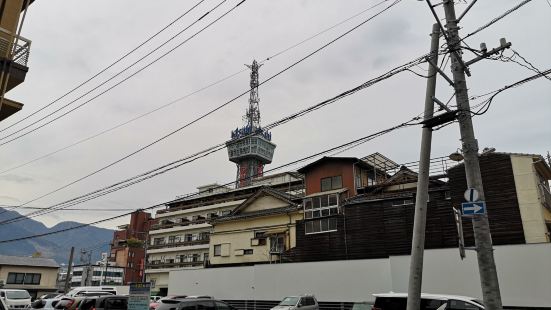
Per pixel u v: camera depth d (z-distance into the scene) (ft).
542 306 55.11
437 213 79.46
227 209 180.14
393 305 43.06
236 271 89.81
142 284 53.62
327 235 93.04
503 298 57.72
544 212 75.36
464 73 33.04
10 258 183.11
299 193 150.20
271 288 82.53
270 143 419.33
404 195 85.25
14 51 46.88
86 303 61.16
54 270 190.70
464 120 31.63
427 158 33.06
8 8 47.16
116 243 293.64
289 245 105.70
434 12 32.35
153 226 199.21
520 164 73.56
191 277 96.94
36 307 94.73
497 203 73.67
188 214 192.13
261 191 119.85
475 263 60.59
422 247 31.83
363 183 109.09
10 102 47.70
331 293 74.33
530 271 56.90
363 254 86.43
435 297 40.55
